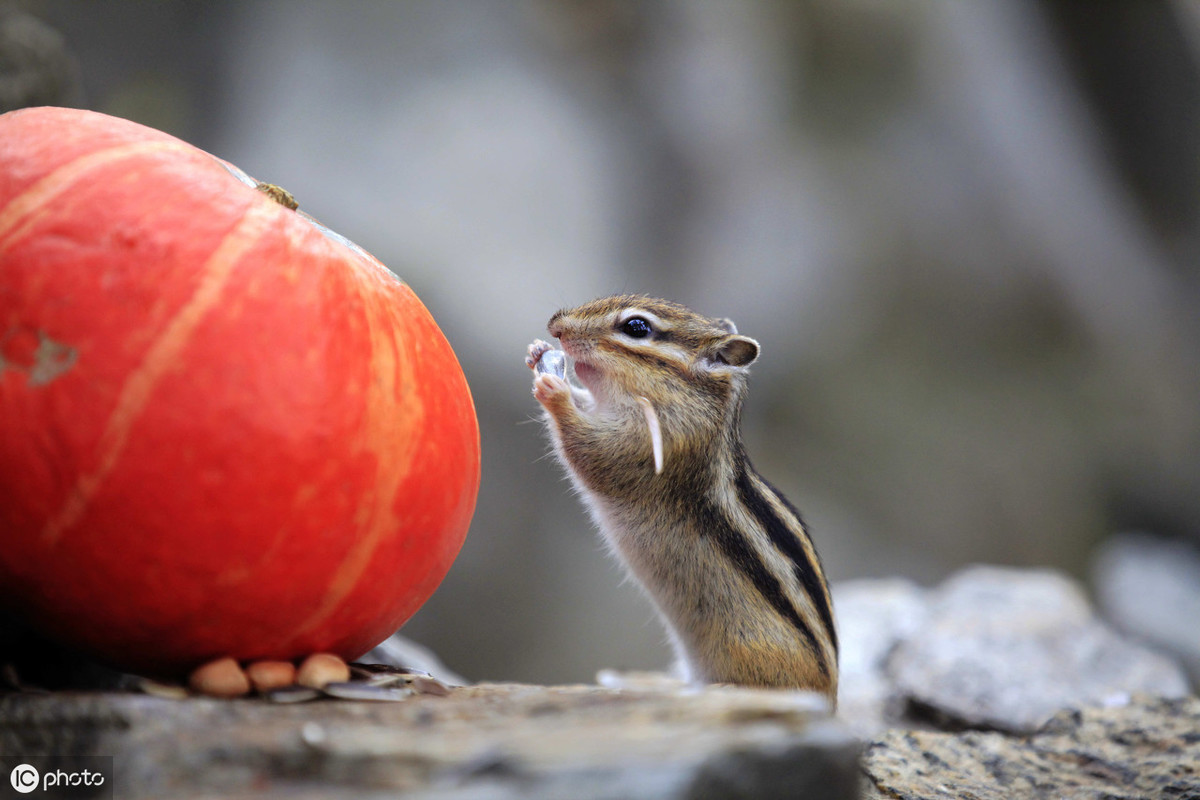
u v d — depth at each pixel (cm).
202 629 472
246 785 388
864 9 3050
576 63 2688
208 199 484
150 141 504
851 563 2617
